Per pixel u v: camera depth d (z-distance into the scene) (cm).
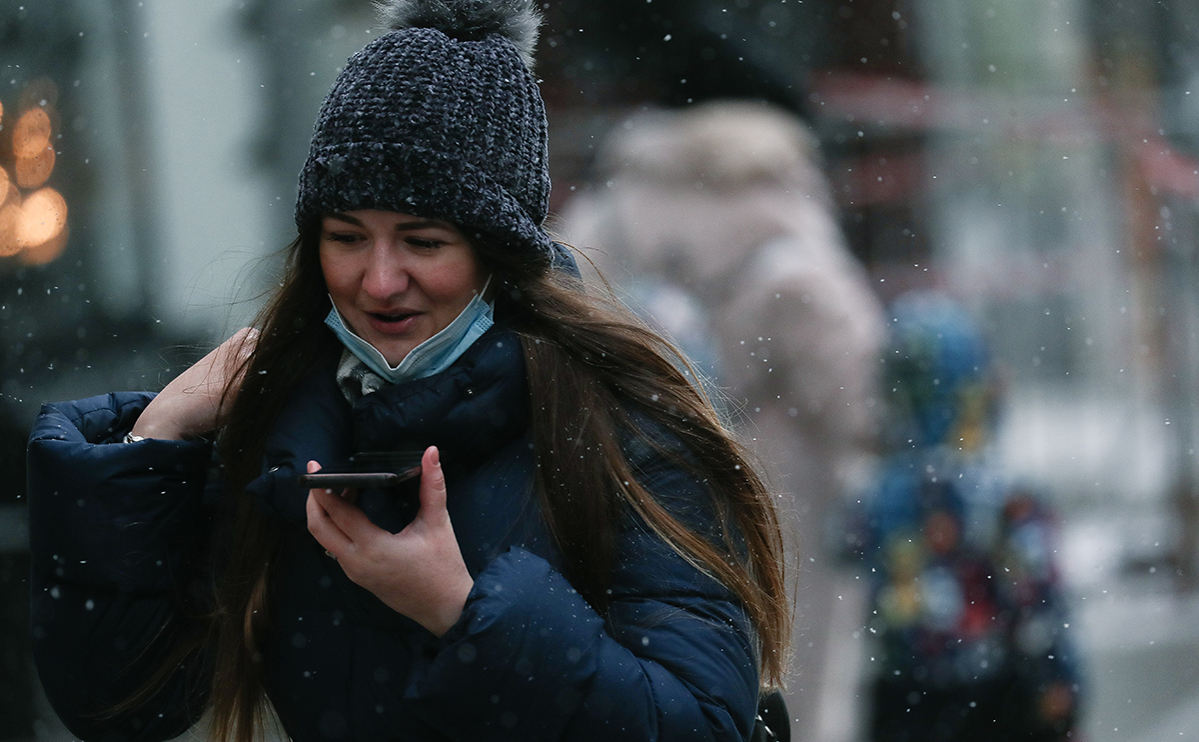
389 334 680
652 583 672
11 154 2530
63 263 2514
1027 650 1510
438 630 639
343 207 662
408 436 668
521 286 693
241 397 720
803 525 1588
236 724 714
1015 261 4244
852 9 3500
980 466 1569
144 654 735
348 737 695
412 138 653
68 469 716
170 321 2469
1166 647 2598
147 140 2609
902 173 3638
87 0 2616
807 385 1614
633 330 708
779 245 1686
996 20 3944
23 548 1961
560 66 2609
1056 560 1544
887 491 1559
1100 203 4197
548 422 677
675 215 1691
